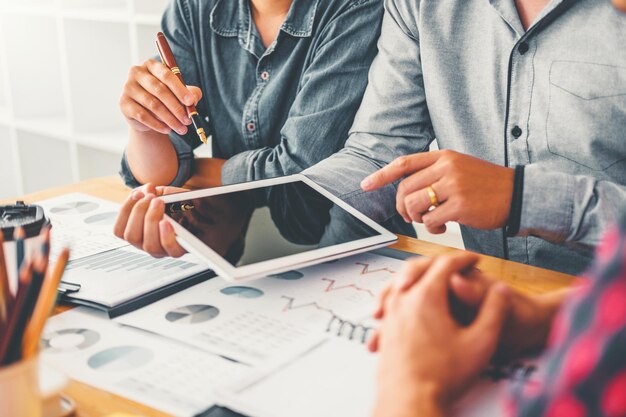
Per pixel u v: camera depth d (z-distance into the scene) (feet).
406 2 4.38
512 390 1.26
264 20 5.00
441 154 3.22
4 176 10.60
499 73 4.06
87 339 2.34
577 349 1.06
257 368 2.08
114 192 4.17
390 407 1.61
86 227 3.50
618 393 0.99
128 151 4.50
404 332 1.77
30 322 1.63
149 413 1.91
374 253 3.10
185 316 2.48
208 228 2.85
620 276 1.03
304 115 4.74
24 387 1.57
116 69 8.87
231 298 2.63
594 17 3.77
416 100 4.37
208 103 5.22
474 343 1.75
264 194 3.24
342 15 4.75
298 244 2.85
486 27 4.08
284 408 1.86
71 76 8.55
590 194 3.08
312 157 4.68
